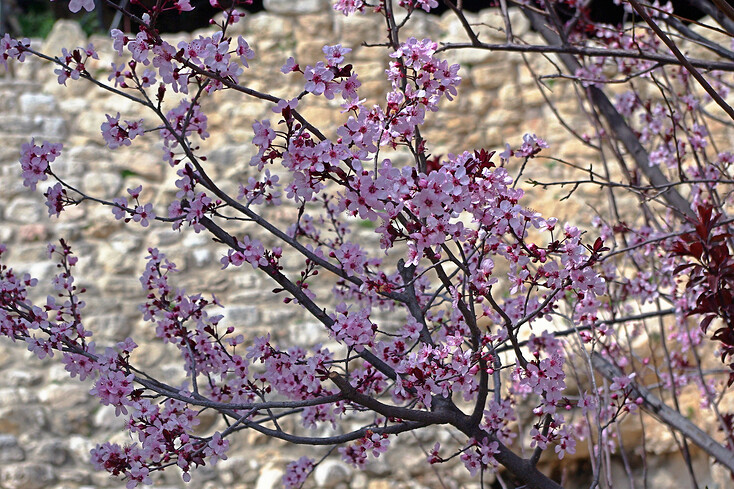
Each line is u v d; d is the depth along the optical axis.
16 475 6.66
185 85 2.24
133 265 7.52
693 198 4.04
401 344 2.70
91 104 7.94
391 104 2.33
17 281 2.72
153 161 7.84
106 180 7.73
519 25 8.05
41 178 2.54
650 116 4.52
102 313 7.31
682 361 5.10
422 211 2.12
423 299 3.33
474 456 2.67
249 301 7.48
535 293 3.80
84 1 2.06
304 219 3.70
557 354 2.43
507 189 2.30
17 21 9.71
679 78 4.98
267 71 8.06
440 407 2.64
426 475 6.97
